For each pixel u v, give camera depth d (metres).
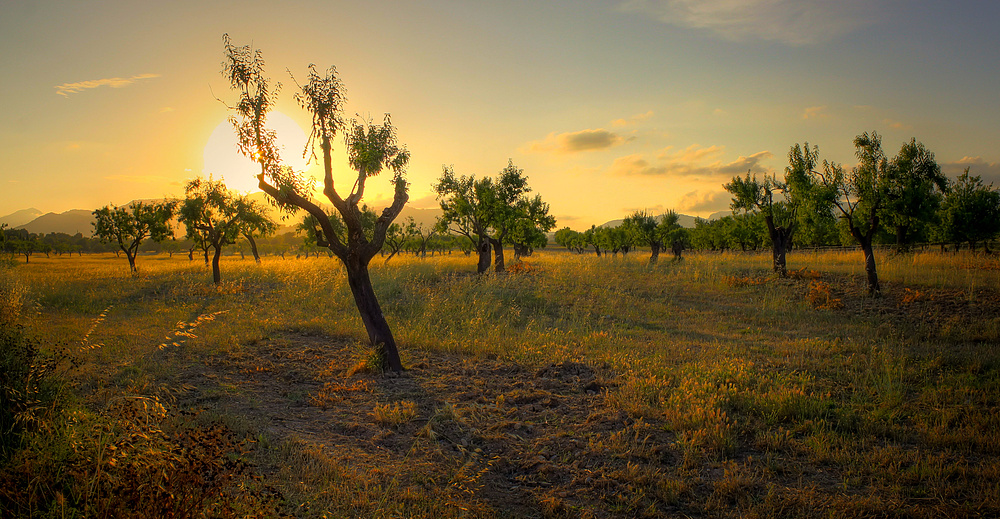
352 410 6.50
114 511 2.70
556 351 9.61
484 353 9.70
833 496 4.26
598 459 5.08
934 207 16.67
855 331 11.91
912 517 3.94
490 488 4.52
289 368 8.52
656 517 4.02
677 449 5.29
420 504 4.02
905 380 7.62
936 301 14.39
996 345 9.93
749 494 4.29
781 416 6.16
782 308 15.09
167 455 2.97
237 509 3.14
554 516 4.01
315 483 4.27
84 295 16.78
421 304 14.95
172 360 8.42
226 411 6.09
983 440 5.15
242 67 7.60
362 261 8.62
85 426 3.55
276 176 7.83
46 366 4.16
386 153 9.02
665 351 9.73
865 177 16.05
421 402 6.89
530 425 6.07
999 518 3.85
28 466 3.09
